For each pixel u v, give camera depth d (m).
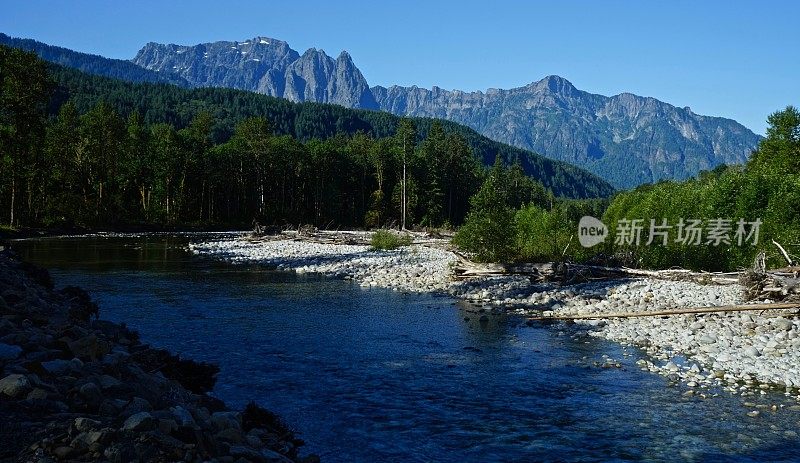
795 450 8.04
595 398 10.26
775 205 25.34
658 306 18.36
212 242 50.75
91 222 64.94
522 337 15.11
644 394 10.45
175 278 26.53
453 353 13.40
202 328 15.84
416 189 91.94
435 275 26.94
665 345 14.05
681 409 9.68
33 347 7.59
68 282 24.59
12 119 54.50
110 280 25.52
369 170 100.38
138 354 10.01
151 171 78.69
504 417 9.33
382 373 11.73
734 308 15.92
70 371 6.89
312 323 16.73
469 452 8.01
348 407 9.70
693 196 28.81
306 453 7.84
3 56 52.66
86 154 69.25
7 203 58.69
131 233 65.06
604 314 17.36
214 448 5.86
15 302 11.11
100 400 6.24
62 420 5.54
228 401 9.80
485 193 29.34
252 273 28.81
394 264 31.33
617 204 32.56
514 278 24.80
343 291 23.09
